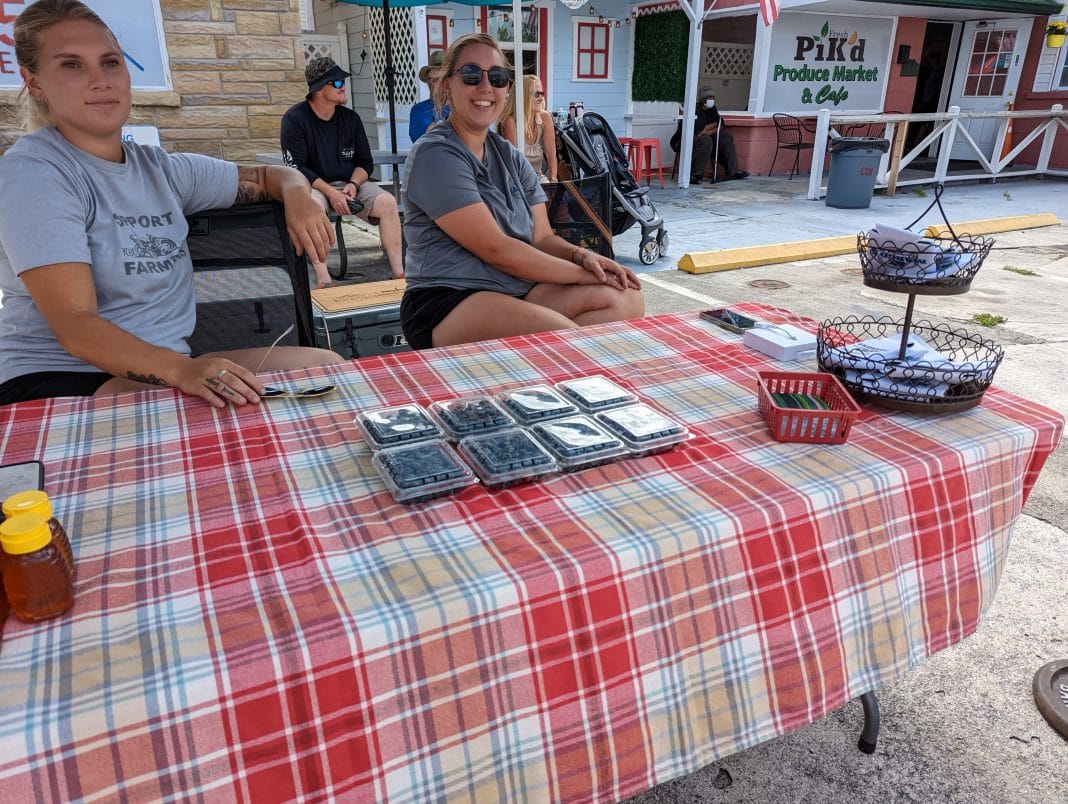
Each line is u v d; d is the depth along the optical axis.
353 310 2.84
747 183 10.77
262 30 4.64
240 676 0.79
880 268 1.35
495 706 0.92
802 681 1.12
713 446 1.27
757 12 10.45
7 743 0.71
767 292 5.22
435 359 1.71
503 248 2.37
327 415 1.40
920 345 1.52
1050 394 3.48
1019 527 2.44
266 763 0.81
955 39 12.52
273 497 1.12
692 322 1.98
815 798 1.47
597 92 10.91
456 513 1.07
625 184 5.90
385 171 9.51
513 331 2.32
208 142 4.71
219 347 2.21
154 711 0.76
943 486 1.22
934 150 13.43
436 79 2.47
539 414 1.31
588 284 2.46
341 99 4.74
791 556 1.09
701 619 1.03
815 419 1.26
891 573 1.18
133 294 1.79
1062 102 11.29
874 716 1.54
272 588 0.91
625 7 8.29
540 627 0.93
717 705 1.06
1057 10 10.95
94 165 1.72
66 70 1.60
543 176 5.77
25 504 0.86
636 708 1.00
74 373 1.79
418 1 6.91
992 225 7.53
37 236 1.56
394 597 0.89
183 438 1.31
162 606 0.88
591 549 0.98
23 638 0.83
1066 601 2.08
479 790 0.92
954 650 1.89
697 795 1.48
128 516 1.07
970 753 1.58
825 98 11.66
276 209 2.14
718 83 11.92
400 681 0.86
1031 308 4.87
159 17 4.32
